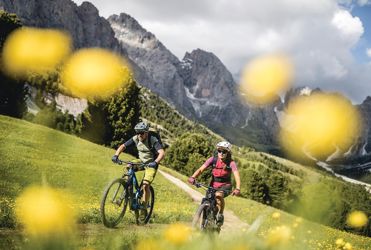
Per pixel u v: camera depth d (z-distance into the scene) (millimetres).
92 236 1459
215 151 7828
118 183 7820
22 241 1065
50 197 1082
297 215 1573
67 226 1083
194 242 1509
